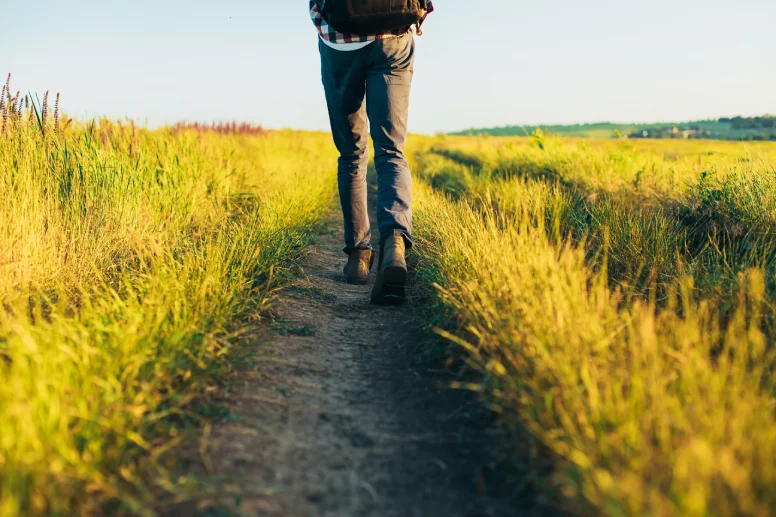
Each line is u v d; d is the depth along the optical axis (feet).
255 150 31.58
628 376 5.12
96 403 4.90
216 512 4.29
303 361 7.24
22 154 11.36
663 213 13.19
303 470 4.95
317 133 80.48
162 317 6.43
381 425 5.80
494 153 40.52
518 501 4.61
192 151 19.45
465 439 5.53
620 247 10.48
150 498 4.37
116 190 12.42
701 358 5.38
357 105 9.61
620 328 5.79
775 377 5.28
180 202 14.88
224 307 7.69
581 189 18.52
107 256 9.78
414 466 5.11
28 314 7.32
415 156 62.23
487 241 9.00
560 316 5.83
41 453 4.14
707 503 3.65
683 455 3.89
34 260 8.65
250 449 5.19
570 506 4.17
